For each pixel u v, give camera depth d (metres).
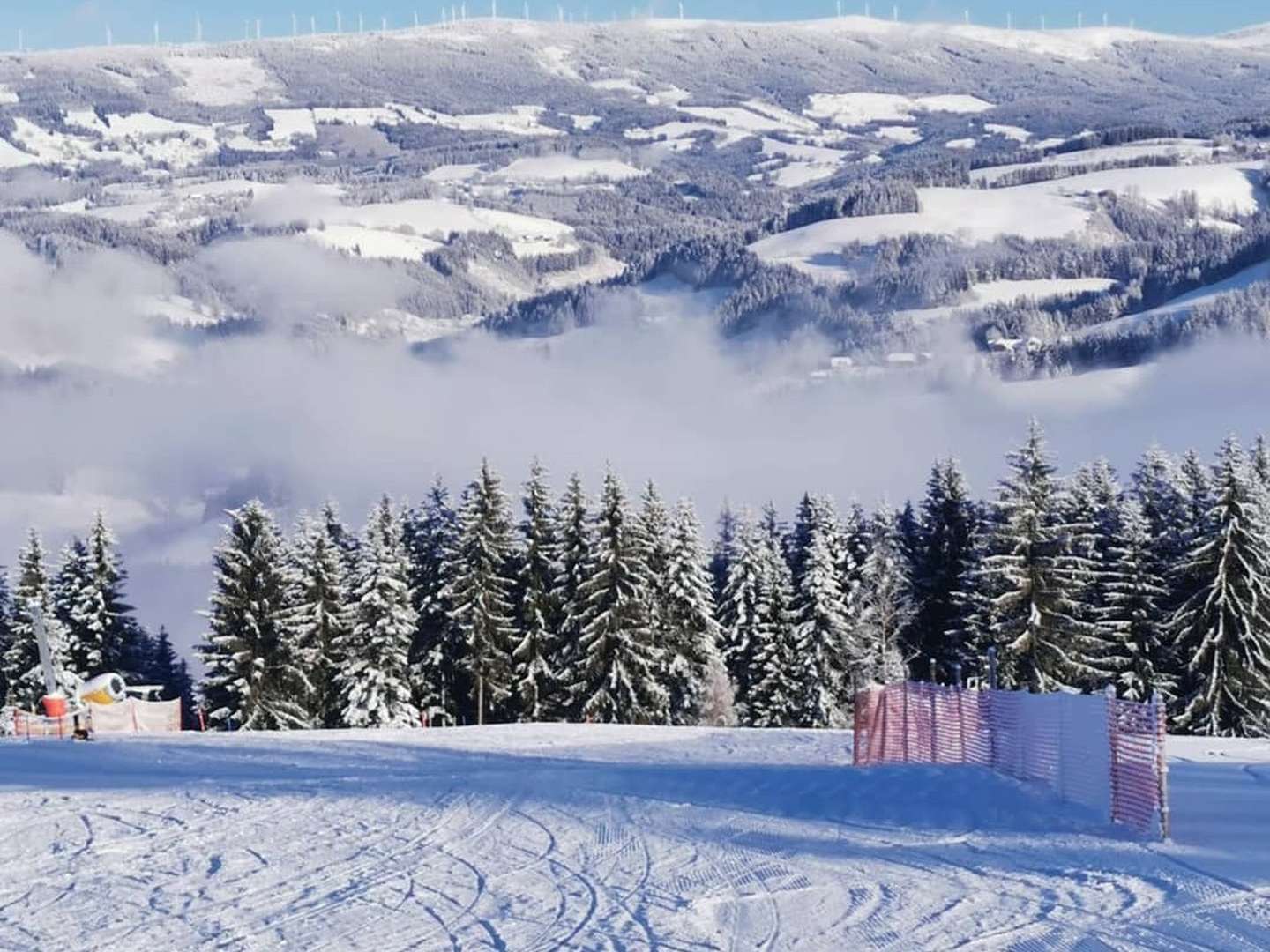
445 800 22.00
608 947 11.82
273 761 31.06
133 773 28.22
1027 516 56.03
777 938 12.05
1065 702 20.94
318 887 14.77
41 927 13.10
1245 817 19.30
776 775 24.80
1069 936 11.91
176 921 13.22
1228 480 53.25
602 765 28.52
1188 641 54.00
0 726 60.81
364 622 61.06
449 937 12.31
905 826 18.41
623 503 61.84
